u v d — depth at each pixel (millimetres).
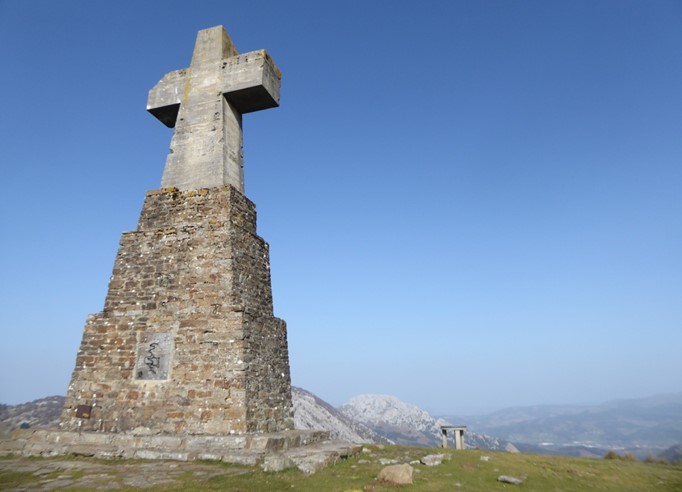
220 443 12102
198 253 15445
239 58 18500
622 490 10375
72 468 10320
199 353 13969
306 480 9703
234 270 15133
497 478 10945
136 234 16219
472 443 129875
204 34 19484
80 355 14750
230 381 13422
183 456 11383
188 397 13430
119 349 14594
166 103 18797
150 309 14977
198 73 18844
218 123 17766
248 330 14547
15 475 9469
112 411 13758
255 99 18672
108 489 8156
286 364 16859
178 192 16875
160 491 7926
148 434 13086
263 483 9031
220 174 17000
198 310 14578
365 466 11914
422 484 9930
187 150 17719
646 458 15203
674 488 10609
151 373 14047
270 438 12164
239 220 16547
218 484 8664
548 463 13047
